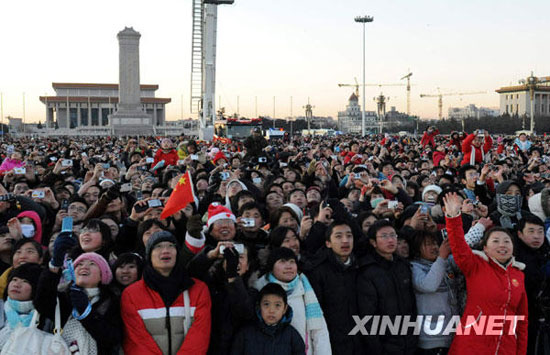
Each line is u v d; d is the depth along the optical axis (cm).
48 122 16362
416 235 560
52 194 865
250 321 462
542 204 666
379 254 527
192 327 446
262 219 662
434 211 678
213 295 485
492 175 902
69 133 13112
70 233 460
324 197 993
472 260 498
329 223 588
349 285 519
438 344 521
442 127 12269
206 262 474
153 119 16962
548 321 529
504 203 608
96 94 17150
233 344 459
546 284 539
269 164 1591
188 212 680
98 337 427
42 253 536
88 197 855
